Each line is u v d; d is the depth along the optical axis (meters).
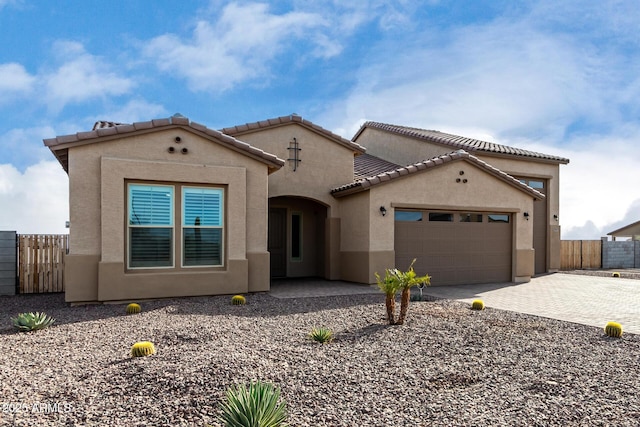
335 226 17.42
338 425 4.26
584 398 5.07
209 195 12.61
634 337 8.20
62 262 14.96
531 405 4.84
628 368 6.25
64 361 6.17
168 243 12.12
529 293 14.37
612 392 5.27
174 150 12.08
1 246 14.27
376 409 4.66
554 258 22.62
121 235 11.41
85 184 11.22
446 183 16.41
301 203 19.02
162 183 12.02
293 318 9.45
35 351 6.70
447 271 16.58
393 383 5.46
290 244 18.75
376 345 7.28
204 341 7.32
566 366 6.31
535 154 21.75
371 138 26.42
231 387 4.94
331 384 5.35
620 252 27.00
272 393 4.36
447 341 7.63
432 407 4.74
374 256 15.23
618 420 4.48
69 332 8.00
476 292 14.59
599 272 22.95
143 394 4.92
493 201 17.30
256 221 13.21
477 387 5.40
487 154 20.23
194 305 11.02
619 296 13.73
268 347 6.91
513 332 8.44
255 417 3.88
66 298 11.07
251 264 13.12
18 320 8.31
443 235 16.58
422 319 9.48
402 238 15.89
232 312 10.15
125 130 11.41
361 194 15.80
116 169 11.38
